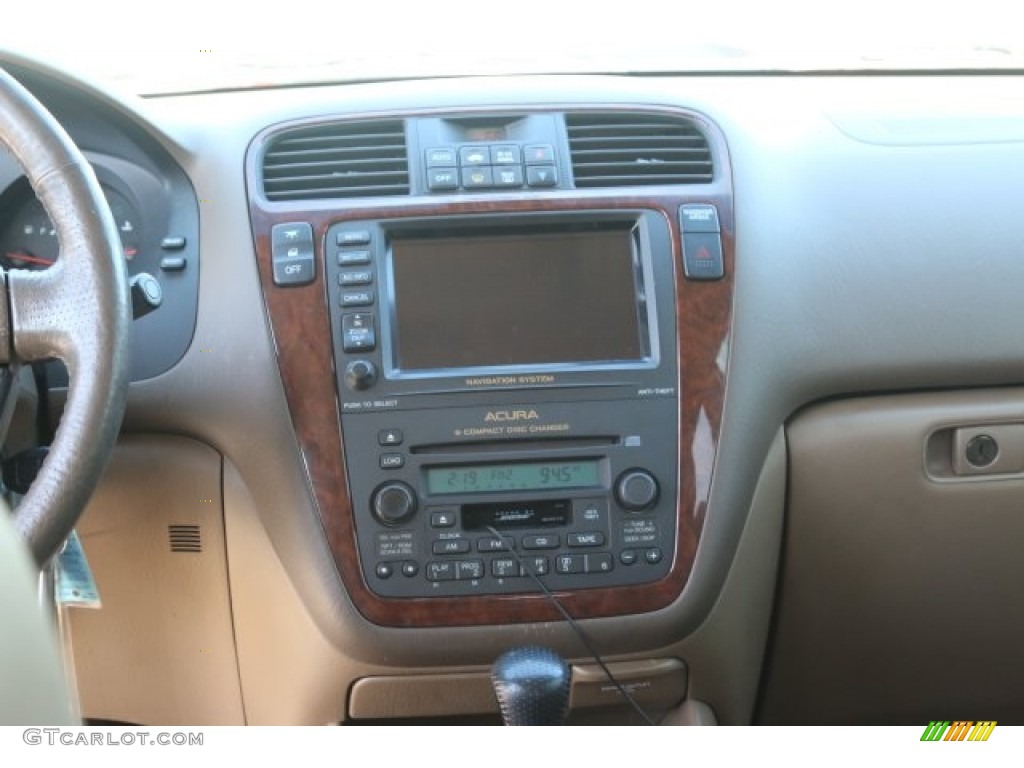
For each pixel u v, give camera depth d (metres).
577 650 1.41
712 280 1.44
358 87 1.56
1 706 0.67
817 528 1.58
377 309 1.41
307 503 1.40
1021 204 1.57
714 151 1.49
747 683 1.56
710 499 1.42
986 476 1.57
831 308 1.51
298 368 1.40
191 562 1.49
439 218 1.43
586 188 1.46
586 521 1.41
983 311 1.53
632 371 1.42
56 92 1.42
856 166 1.58
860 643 1.65
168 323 1.43
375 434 1.40
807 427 1.54
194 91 1.59
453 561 1.40
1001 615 1.63
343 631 1.40
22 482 1.19
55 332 1.08
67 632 1.40
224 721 1.57
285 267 1.41
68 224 1.09
